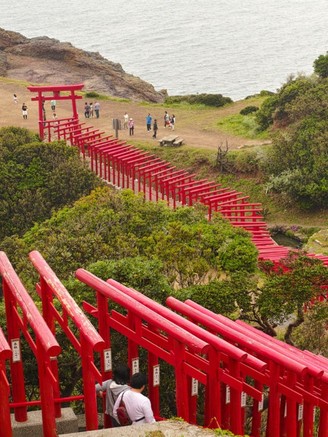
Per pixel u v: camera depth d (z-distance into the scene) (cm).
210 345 1128
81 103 9362
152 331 1220
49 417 1045
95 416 1094
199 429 970
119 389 1145
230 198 5334
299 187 6906
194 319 1316
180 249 3178
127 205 4191
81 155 6475
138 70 19100
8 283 1150
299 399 1237
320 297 2916
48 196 5606
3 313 2220
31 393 2150
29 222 5409
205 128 8575
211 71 18775
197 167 7625
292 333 2738
